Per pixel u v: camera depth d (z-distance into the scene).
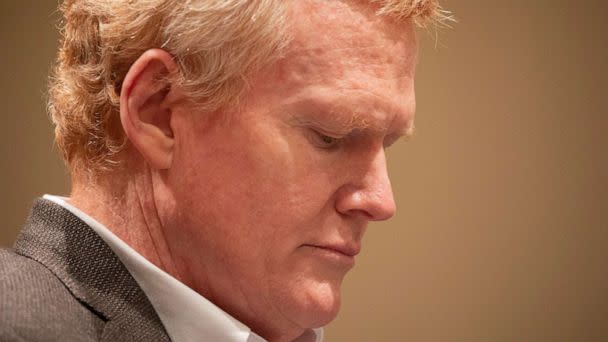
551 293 7.53
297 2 2.83
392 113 3.01
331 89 2.86
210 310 2.98
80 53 3.19
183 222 3.01
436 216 7.59
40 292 2.71
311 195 2.96
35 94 7.64
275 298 3.06
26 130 7.66
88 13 3.14
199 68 2.87
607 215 7.47
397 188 7.59
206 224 2.98
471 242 7.57
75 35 3.21
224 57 2.83
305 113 2.88
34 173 7.68
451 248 7.57
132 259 2.95
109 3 3.05
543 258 7.54
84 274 2.88
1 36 7.65
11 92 7.66
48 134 7.65
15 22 7.65
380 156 3.07
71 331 2.66
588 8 7.43
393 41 2.98
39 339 2.54
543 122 7.50
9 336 2.48
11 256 2.90
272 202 2.93
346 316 7.68
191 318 2.98
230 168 2.92
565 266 7.52
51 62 7.60
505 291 7.55
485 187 7.55
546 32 7.46
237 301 3.11
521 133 7.51
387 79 2.97
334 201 3.05
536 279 7.53
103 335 2.78
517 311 7.55
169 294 2.97
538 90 7.49
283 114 2.88
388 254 7.64
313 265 3.06
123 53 2.99
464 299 7.57
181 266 3.10
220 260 3.02
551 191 7.51
